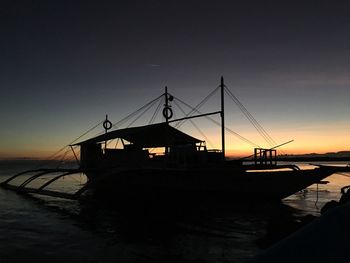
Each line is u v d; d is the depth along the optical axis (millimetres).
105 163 39562
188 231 18516
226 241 16109
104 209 27859
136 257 13836
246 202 29344
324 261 3191
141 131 35938
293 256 3342
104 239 16969
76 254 14320
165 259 13523
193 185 31859
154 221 21844
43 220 22734
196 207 27797
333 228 3521
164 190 34219
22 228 19969
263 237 16656
